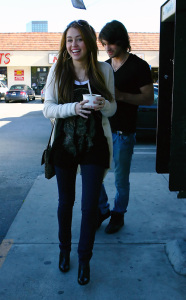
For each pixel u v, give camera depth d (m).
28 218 3.57
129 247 2.97
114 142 3.07
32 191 4.38
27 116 14.73
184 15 2.32
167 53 2.83
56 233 3.24
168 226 3.39
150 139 9.16
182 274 2.55
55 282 2.48
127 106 3.01
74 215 3.63
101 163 2.39
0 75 29.50
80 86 2.43
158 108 2.89
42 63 29.66
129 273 2.59
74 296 2.33
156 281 2.49
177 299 2.30
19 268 2.65
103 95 2.44
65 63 2.44
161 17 2.75
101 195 3.24
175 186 2.56
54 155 2.44
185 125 2.47
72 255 2.83
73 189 2.52
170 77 2.87
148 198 4.14
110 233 3.21
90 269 2.64
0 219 3.69
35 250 2.92
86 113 2.27
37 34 30.22
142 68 2.95
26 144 8.20
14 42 29.73
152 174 5.18
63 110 2.30
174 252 2.74
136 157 6.87
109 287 2.42
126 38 2.92
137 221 3.50
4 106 20.78
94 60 2.41
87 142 2.37
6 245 3.01
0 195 4.46
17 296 2.33
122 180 3.16
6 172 5.62
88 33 2.35
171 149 2.51
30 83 30.88
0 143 8.30
